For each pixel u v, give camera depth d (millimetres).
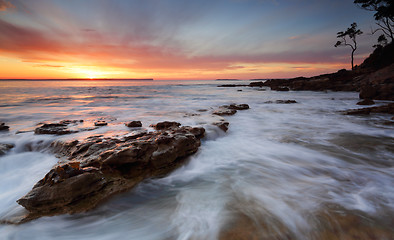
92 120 10180
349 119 10852
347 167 4910
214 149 6301
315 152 6008
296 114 12797
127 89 49375
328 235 2643
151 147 4863
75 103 19516
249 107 16031
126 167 4500
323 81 34375
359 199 3438
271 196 3689
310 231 2729
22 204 3172
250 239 2629
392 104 12078
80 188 3449
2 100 21047
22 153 5605
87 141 5641
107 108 15844
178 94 33250
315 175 4539
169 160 4930
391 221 2809
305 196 3623
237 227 2875
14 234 2908
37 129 7082
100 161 4387
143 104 19016
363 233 2611
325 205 3275
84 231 3098
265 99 23500
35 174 4551
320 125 9664
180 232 2912
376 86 19219
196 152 5828
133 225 3162
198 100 22953
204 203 3588
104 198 3625
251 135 7949
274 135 7926
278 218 3021
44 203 3207
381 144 6566
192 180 4500
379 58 36031
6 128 8156
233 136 7812
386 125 9188
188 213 3330
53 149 5746
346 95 25344
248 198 3658
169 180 4504
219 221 3039
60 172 3504
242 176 4613
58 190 3295
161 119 10523
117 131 7512
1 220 3105
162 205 3621
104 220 3279
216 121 9102
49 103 19219
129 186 4055
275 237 2660
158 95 30984
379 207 3174
